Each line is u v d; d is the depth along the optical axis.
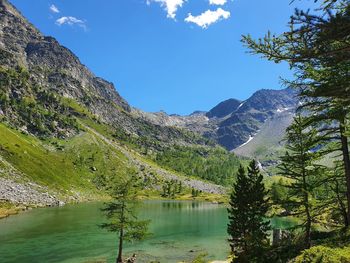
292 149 27.59
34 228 70.31
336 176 24.62
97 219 87.25
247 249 36.41
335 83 10.30
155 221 95.38
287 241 36.75
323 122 18.56
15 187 123.12
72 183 177.62
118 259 44.88
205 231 77.62
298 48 10.38
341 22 8.48
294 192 28.89
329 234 32.28
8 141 174.00
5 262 43.91
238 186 39.06
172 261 47.91
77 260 46.19
